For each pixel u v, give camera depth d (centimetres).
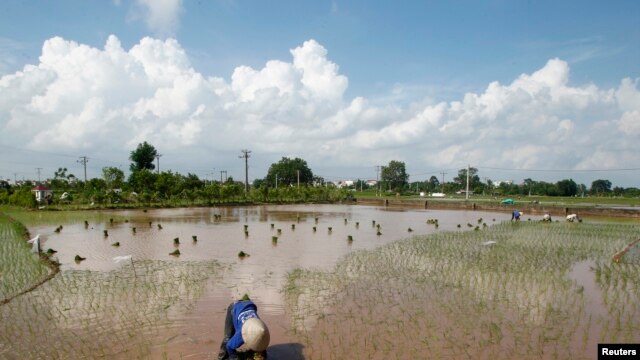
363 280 1568
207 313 1167
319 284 1503
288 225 3694
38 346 938
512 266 1828
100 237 2727
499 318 1133
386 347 941
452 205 6719
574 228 3450
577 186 13750
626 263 1911
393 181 15000
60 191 7694
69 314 1152
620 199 9956
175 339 980
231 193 7138
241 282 1523
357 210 6216
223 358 864
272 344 961
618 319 1126
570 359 884
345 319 1125
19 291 1384
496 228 3456
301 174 14175
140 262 1902
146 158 9125
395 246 2433
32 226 3322
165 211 5212
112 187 7081
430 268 1791
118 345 945
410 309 1210
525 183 14212
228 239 2709
